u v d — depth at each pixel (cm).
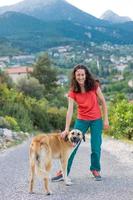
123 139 2920
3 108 4109
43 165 1045
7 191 1059
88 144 2502
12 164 1473
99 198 971
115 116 3112
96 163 1179
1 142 2295
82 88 1185
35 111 5094
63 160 1115
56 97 9050
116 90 14712
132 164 1446
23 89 7869
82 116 1191
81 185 1107
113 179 1175
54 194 1019
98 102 1210
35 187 1092
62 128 5594
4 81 7188
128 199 959
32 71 10150
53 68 10138
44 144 1053
